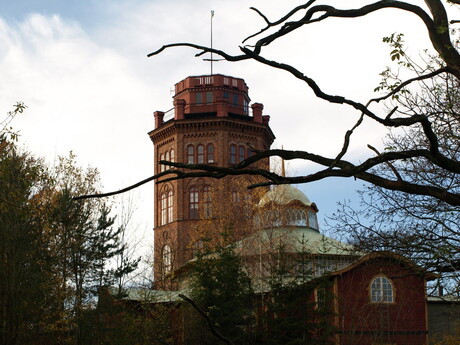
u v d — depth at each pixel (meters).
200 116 93.50
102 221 52.22
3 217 37.09
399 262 11.25
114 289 52.56
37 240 42.81
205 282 41.91
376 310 40.03
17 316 38.09
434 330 45.22
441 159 5.88
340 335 42.06
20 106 20.38
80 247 49.84
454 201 6.27
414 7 6.14
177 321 47.12
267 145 96.56
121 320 46.56
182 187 88.75
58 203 47.44
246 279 43.78
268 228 57.75
